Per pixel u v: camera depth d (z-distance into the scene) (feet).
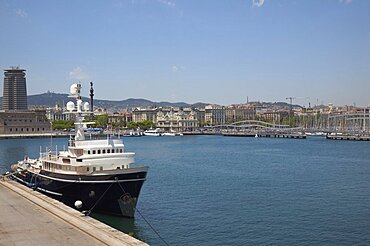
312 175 372.38
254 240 176.35
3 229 139.95
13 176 286.25
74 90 236.02
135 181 204.03
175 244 170.71
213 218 211.20
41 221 150.61
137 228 192.24
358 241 175.63
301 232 187.73
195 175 371.97
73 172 209.36
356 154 601.62
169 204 243.40
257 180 340.39
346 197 266.57
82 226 142.31
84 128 236.84
